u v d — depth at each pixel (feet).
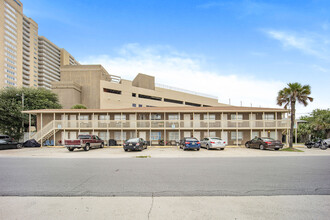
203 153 52.54
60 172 26.58
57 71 407.64
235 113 86.48
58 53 415.64
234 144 83.25
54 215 12.97
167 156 45.60
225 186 19.56
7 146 66.59
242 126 80.94
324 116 90.12
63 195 17.03
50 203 15.15
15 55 288.92
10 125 89.45
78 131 83.92
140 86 198.49
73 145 57.72
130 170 27.81
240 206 14.47
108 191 18.08
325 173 25.52
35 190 18.47
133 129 83.97
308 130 94.48
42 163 34.88
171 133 84.94
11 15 283.79
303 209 13.91
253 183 20.66
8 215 12.99
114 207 14.29
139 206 14.47
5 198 16.33
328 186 19.57
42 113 85.30
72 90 185.98
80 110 82.48
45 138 79.87
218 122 81.46
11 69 279.69
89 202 15.33
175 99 216.54
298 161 36.60
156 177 23.44
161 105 205.46
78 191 18.11
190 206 14.47
